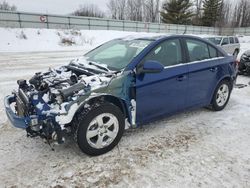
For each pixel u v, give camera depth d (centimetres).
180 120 462
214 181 287
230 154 346
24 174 294
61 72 388
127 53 389
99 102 328
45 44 2305
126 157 333
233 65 530
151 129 420
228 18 7038
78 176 292
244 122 461
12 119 318
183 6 4734
